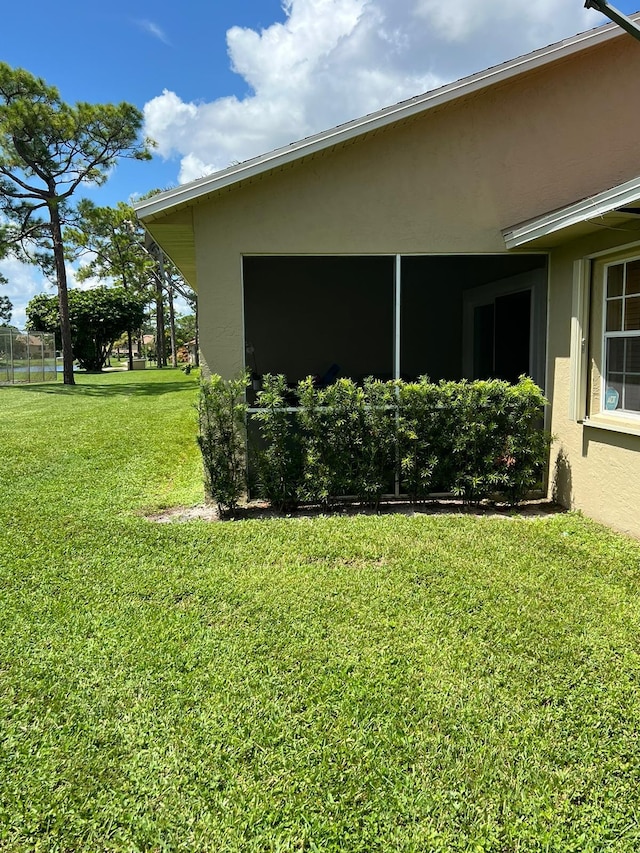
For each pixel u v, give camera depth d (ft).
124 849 6.10
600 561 13.67
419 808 6.52
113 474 24.40
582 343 17.70
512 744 7.48
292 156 17.31
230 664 9.35
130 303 112.16
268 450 18.66
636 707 8.17
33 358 87.10
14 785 6.92
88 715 8.17
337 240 18.93
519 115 19.15
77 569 13.42
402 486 19.27
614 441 16.48
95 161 66.33
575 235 17.51
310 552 14.33
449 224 19.22
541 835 6.17
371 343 36.45
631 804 6.55
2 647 9.99
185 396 58.70
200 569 13.38
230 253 18.70
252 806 6.59
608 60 19.30
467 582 12.37
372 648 9.76
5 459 26.78
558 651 9.61
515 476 18.70
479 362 31.14
